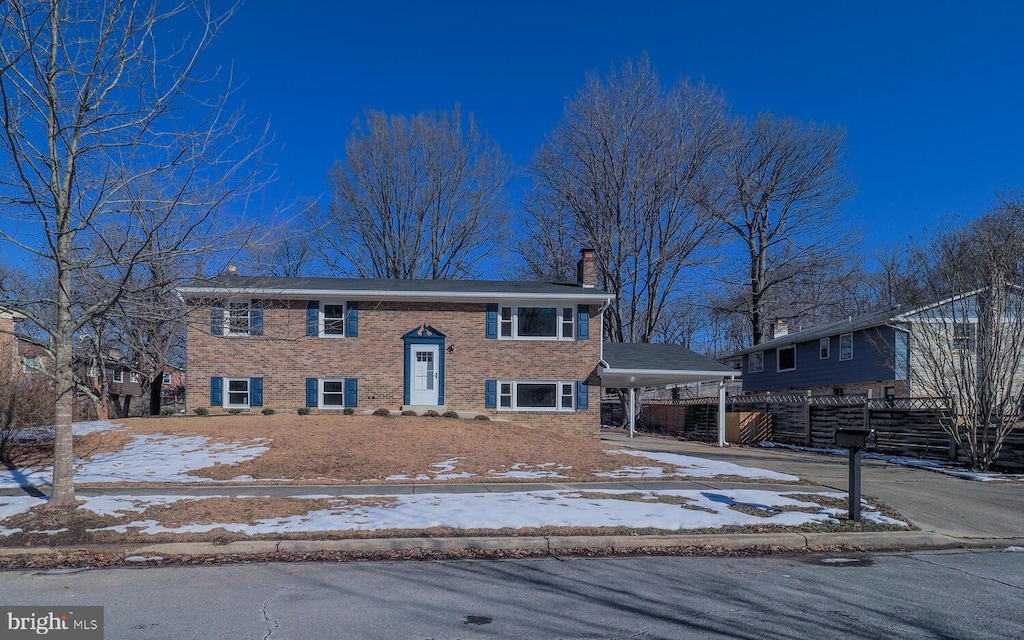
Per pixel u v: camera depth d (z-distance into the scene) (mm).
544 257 39562
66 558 7582
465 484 12328
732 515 9617
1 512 8938
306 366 21656
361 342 21891
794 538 8641
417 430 17422
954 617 5812
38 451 14406
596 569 7387
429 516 9242
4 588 6539
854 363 29453
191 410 21266
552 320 22641
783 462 18188
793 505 10477
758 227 39844
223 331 20812
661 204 34750
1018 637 5340
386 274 40156
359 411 21516
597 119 34656
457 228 39938
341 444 15570
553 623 5574
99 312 9062
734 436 28484
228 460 14055
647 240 35625
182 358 24672
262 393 21484
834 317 47094
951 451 18344
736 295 43906
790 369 35594
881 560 8047
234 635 5277
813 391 33469
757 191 38188
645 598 6289
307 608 5941
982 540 9133
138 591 6441
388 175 38500
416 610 5902
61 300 8805
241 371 21500
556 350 22516
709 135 34406
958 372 18891
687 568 7473
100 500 9445
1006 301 17172
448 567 7418
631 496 10953
